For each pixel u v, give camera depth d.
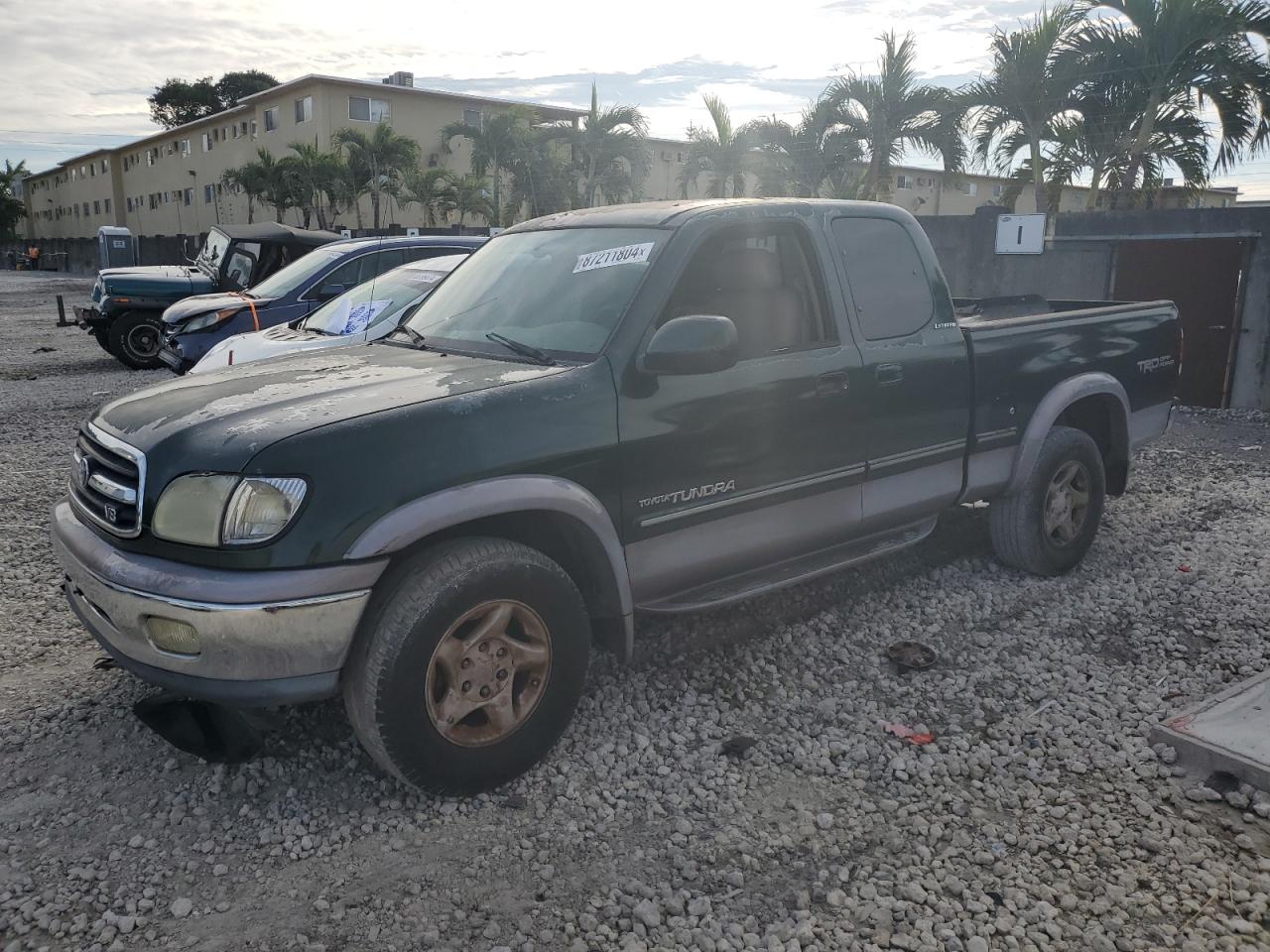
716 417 3.70
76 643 4.61
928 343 4.48
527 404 3.25
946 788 3.35
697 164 29.81
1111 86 17.81
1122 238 11.82
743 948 2.62
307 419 3.02
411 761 3.05
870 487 4.35
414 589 3.00
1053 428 5.17
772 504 3.96
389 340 4.27
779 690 4.07
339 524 2.87
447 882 2.88
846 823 3.16
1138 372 5.63
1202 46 16.67
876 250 4.45
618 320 3.58
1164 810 3.19
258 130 50.38
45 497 7.29
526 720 3.31
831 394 4.06
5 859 3.00
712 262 3.94
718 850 3.03
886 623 4.75
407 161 39.19
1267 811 3.14
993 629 4.67
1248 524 6.29
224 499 2.86
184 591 2.85
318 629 2.88
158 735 3.68
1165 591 5.11
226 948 2.62
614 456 3.41
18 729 3.76
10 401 11.87
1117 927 2.65
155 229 65.25
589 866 2.96
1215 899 2.76
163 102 79.94
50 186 84.19
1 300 32.53
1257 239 10.70
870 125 23.64
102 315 14.70
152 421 3.23
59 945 2.63
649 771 3.47
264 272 13.40
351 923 2.71
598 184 36.53
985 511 6.26
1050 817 3.17
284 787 3.35
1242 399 11.01
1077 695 4.00
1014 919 2.70
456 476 3.05
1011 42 18.38
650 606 3.71
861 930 2.67
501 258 4.41
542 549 3.59
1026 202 51.16
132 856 3.01
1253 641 4.49
